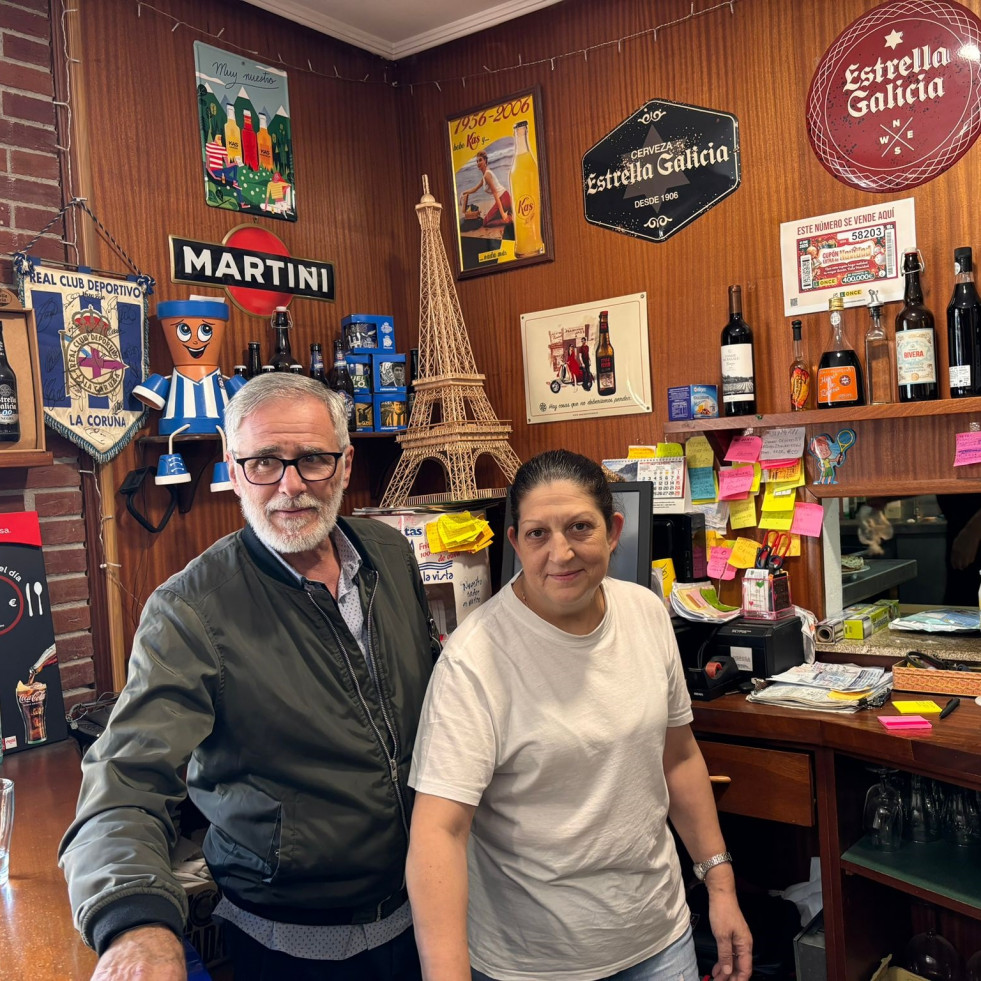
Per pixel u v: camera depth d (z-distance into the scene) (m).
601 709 1.45
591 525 1.40
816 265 2.66
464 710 1.42
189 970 1.58
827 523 2.73
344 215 3.33
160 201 2.77
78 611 2.54
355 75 3.39
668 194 2.92
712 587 2.72
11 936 1.29
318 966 1.53
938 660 2.35
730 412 2.73
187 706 1.39
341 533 1.68
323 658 1.52
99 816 1.21
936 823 2.16
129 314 2.62
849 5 2.56
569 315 3.16
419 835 1.37
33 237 2.48
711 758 2.27
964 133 2.41
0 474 2.39
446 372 3.01
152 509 2.72
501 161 3.27
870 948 2.24
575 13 3.07
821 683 2.31
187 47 2.86
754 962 2.34
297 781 1.48
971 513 3.58
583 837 1.43
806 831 2.71
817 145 2.64
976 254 2.42
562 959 1.44
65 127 2.54
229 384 2.74
